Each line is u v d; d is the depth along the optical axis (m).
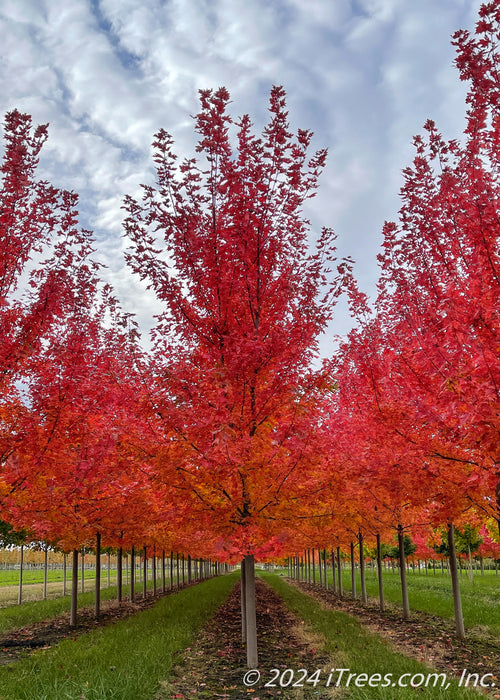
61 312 7.22
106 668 6.63
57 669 6.62
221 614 14.33
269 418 7.74
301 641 9.52
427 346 6.68
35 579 45.53
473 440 6.31
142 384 8.09
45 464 6.89
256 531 6.99
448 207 6.96
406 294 7.64
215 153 7.79
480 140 6.27
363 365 8.18
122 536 14.70
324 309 8.08
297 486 7.36
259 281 8.27
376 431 7.93
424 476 6.90
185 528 7.95
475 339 5.88
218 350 7.73
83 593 22.77
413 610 14.77
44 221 7.17
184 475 7.27
